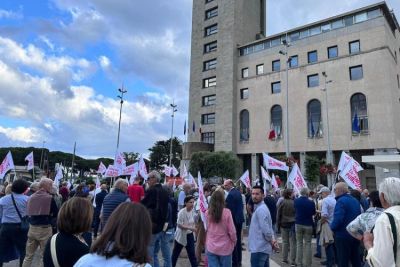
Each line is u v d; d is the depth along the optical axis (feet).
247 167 179.52
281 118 165.37
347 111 142.51
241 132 181.47
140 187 32.73
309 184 131.13
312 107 155.22
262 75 176.24
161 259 31.01
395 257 9.30
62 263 9.78
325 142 146.51
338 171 43.09
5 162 46.42
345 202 20.71
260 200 20.84
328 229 29.30
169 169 70.44
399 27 161.68
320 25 158.40
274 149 163.43
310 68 157.48
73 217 10.32
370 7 142.10
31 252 22.13
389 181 10.84
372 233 11.21
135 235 6.91
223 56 194.18
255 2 214.90
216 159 152.66
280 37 173.68
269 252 20.06
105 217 22.79
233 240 18.92
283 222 32.55
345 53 147.74
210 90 199.31
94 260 6.85
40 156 296.92
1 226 23.02
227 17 198.39
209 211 19.31
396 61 150.10
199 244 27.25
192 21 219.20
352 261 20.58
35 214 21.97
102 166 65.41
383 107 133.59
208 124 196.95
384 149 130.62
